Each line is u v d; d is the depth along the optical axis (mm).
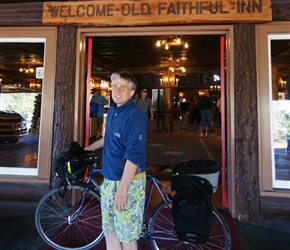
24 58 4711
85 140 3111
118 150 1540
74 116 2920
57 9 2924
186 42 5664
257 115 2711
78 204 2332
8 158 3771
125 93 1547
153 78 13367
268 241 2328
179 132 10523
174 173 1744
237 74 2725
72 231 2326
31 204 2918
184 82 16109
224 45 2955
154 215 1958
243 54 2719
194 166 1752
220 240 2176
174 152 5965
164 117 10117
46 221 2578
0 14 3098
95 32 2977
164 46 6148
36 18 3039
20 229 2510
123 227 1523
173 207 1668
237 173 2674
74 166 1924
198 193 1647
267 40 2734
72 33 2943
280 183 2709
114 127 1549
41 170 2971
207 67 9391
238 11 2686
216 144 7223
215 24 2783
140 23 2818
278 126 2863
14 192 2990
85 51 3104
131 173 1428
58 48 2982
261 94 2715
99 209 2281
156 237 1922
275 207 2631
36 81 3574
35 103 3502
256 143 2678
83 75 3041
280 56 3646
